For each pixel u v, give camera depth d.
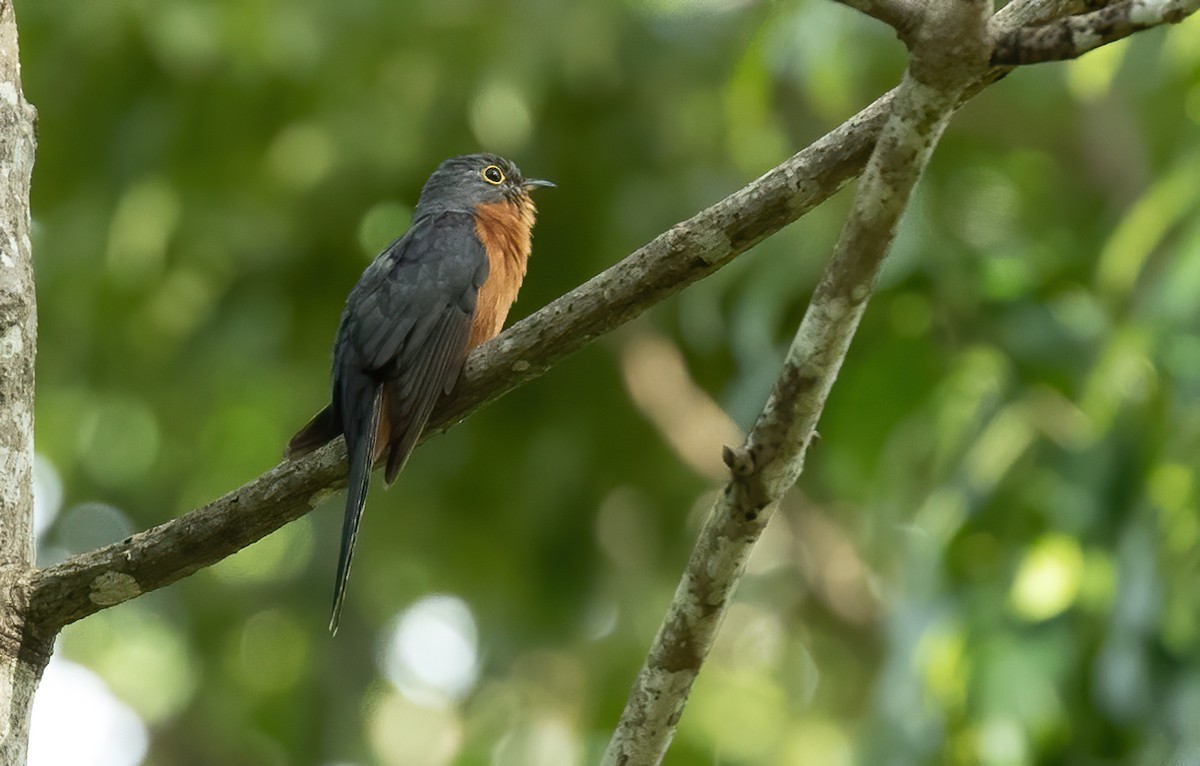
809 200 6.27
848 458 11.23
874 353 10.89
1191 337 9.51
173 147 13.41
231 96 13.19
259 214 13.67
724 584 5.99
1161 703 9.16
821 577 15.35
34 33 13.33
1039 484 10.15
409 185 13.55
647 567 14.84
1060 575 9.76
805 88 13.62
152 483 15.92
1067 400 10.50
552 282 13.81
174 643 17.86
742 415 11.39
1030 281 10.91
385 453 8.19
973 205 14.12
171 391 14.77
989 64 5.14
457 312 8.64
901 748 10.01
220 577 17.33
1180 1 5.03
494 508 14.62
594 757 13.70
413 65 13.11
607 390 14.47
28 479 6.52
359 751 16.84
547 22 13.05
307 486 6.82
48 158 13.90
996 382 10.59
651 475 14.77
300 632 17.19
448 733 16.92
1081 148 15.49
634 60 13.67
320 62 12.96
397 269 8.66
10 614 6.36
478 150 13.34
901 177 5.29
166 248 13.60
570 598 14.48
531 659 15.90
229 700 17.12
